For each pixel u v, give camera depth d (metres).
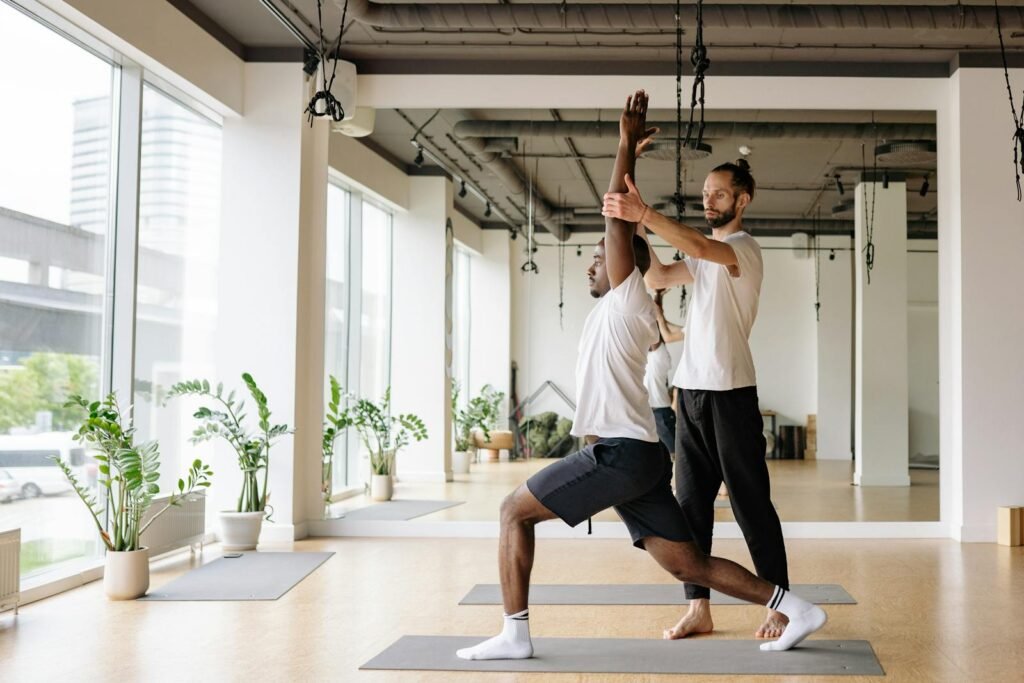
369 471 10.70
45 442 5.37
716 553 6.93
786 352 15.59
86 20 5.34
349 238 10.46
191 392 6.58
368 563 6.24
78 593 5.23
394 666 3.64
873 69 7.75
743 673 3.54
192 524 6.47
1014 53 7.50
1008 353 7.41
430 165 11.61
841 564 6.27
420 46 7.60
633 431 3.49
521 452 13.75
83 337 5.76
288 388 7.30
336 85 7.44
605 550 6.89
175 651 3.94
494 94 7.83
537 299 14.20
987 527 7.38
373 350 11.22
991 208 7.47
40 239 5.35
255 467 6.93
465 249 13.62
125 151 6.16
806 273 15.56
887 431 11.43
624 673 3.54
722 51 7.57
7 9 5.04
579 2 6.62
